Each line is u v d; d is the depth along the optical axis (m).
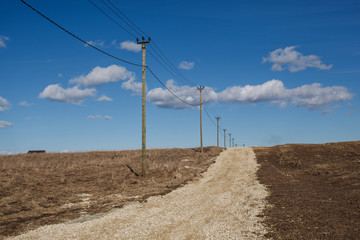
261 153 52.06
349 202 13.76
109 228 10.85
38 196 16.77
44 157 47.69
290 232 9.57
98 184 22.00
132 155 51.19
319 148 51.03
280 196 16.48
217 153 54.78
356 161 31.56
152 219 12.37
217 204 15.79
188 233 10.29
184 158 46.12
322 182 21.73
